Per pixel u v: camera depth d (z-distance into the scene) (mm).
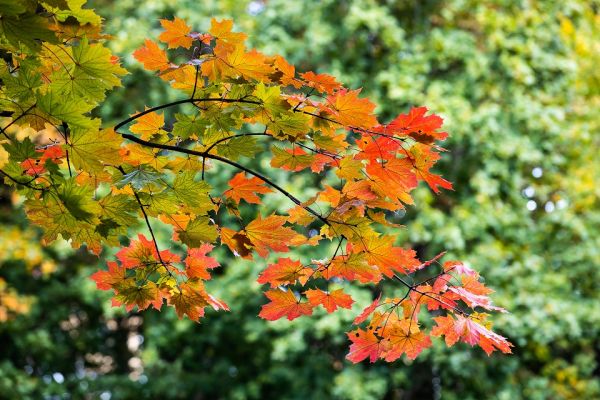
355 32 8422
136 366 12781
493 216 8031
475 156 8633
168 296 2076
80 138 1570
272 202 7680
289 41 8391
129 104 8578
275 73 1802
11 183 1725
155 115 1952
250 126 8062
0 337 11188
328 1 8375
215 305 2078
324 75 1750
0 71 1674
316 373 9383
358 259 1934
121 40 8172
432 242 8133
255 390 9680
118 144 1582
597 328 8305
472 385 8727
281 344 8188
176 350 10836
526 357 8789
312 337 9469
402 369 9047
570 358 10109
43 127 1633
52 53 1628
